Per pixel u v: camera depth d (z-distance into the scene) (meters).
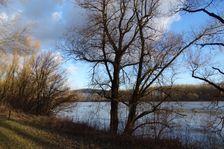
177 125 23.27
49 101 41.50
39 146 15.88
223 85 19.20
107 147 17.33
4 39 29.08
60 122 24.34
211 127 19.09
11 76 40.91
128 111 25.17
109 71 26.06
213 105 19.02
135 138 19.06
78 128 21.91
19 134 17.97
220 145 18.06
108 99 25.88
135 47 25.52
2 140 15.67
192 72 20.73
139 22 24.98
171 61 24.62
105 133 20.94
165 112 23.91
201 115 22.09
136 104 24.84
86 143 17.98
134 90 25.27
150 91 25.08
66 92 42.22
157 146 17.64
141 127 23.39
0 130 17.91
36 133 19.30
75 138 19.19
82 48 25.86
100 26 25.06
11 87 40.91
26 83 41.34
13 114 30.08
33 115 33.84
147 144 18.00
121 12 25.28
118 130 24.22
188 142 18.73
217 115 18.97
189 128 22.88
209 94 20.12
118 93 25.62
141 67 25.14
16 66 40.91
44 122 24.77
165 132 21.42
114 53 25.97
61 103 41.97
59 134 20.00
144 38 25.02
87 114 27.28
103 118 26.97
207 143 18.52
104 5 24.78
